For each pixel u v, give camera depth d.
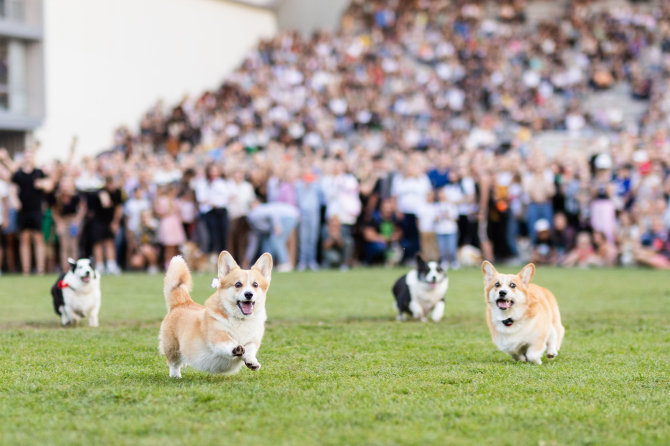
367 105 29.55
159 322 10.57
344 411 5.79
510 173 20.56
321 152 21.97
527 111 29.19
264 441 5.11
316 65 32.16
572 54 32.91
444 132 27.77
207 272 18.06
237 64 35.66
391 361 7.86
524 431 5.35
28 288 14.48
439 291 10.73
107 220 17.72
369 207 19.58
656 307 12.09
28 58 26.95
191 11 33.19
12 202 17.34
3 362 7.68
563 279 16.22
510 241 19.73
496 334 7.80
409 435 5.23
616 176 21.02
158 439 5.14
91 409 5.86
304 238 18.86
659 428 5.46
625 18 34.03
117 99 29.94
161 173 19.56
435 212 18.81
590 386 6.67
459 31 34.34
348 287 14.77
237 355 6.39
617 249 19.59
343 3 38.12
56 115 27.55
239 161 20.38
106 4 29.39
